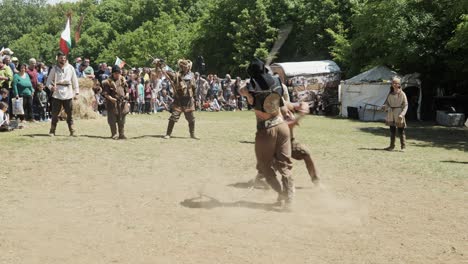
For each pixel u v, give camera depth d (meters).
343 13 42.78
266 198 8.03
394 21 26.83
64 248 5.51
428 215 7.27
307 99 32.91
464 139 18.81
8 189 8.20
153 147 12.93
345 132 19.56
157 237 5.93
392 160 12.38
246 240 5.89
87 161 10.73
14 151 11.61
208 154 12.15
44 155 11.26
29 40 115.31
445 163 12.23
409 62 27.86
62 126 17.02
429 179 10.06
